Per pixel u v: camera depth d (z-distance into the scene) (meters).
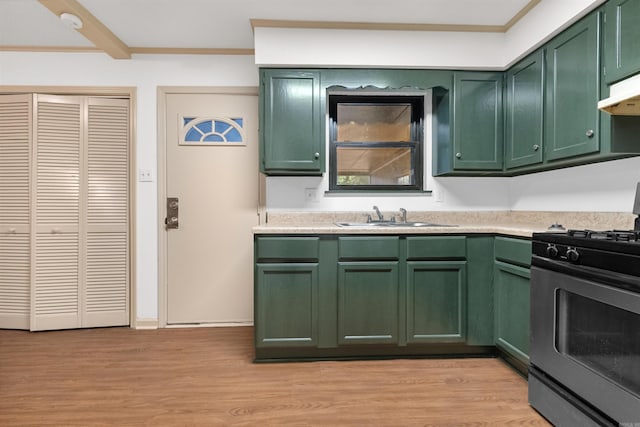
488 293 2.34
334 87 2.74
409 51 2.58
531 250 1.88
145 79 2.99
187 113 3.03
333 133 2.94
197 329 2.96
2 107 2.92
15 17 2.50
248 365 2.27
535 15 2.26
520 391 1.94
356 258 2.30
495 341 2.33
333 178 2.94
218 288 3.06
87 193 2.96
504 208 2.98
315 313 2.30
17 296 2.93
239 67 3.03
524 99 2.43
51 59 2.93
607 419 1.35
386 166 2.98
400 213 2.90
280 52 2.53
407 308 2.32
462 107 2.64
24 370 2.20
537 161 2.29
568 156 2.04
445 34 2.59
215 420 1.68
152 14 2.45
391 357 2.38
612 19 1.76
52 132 2.91
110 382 2.04
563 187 2.41
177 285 3.03
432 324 2.33
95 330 2.94
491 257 2.34
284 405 1.80
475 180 2.96
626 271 1.26
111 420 1.68
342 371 2.19
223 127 3.04
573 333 1.53
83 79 2.95
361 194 2.91
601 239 1.38
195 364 2.28
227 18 2.51
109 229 3.01
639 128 1.79
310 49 2.54
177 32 2.71
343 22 2.53
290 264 2.29
